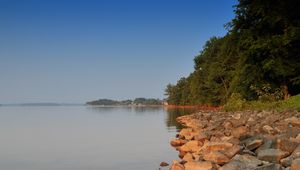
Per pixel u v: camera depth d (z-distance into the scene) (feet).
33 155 54.65
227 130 62.28
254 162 33.91
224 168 33.17
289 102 102.17
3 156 53.98
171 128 100.78
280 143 38.06
